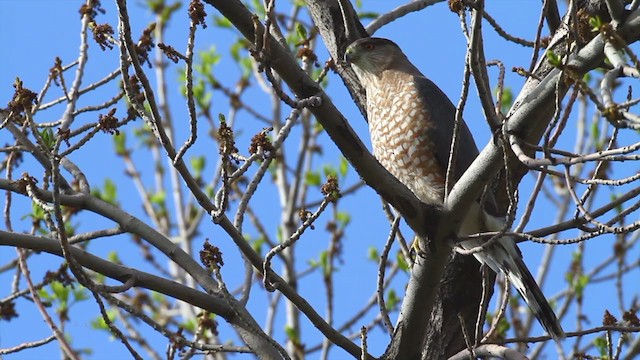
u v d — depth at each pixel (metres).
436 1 11.91
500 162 8.57
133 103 8.49
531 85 8.42
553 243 7.98
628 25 7.88
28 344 10.56
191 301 9.45
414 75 12.48
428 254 9.12
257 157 8.41
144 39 9.87
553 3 10.16
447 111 12.30
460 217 8.91
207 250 9.19
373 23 11.70
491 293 10.77
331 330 9.19
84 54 10.71
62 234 8.44
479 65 8.12
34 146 9.89
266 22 7.99
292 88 8.38
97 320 14.06
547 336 9.72
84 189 10.11
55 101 10.70
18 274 11.68
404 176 12.48
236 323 9.52
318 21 11.68
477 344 9.63
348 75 12.79
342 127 8.45
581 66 7.84
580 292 14.20
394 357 9.66
